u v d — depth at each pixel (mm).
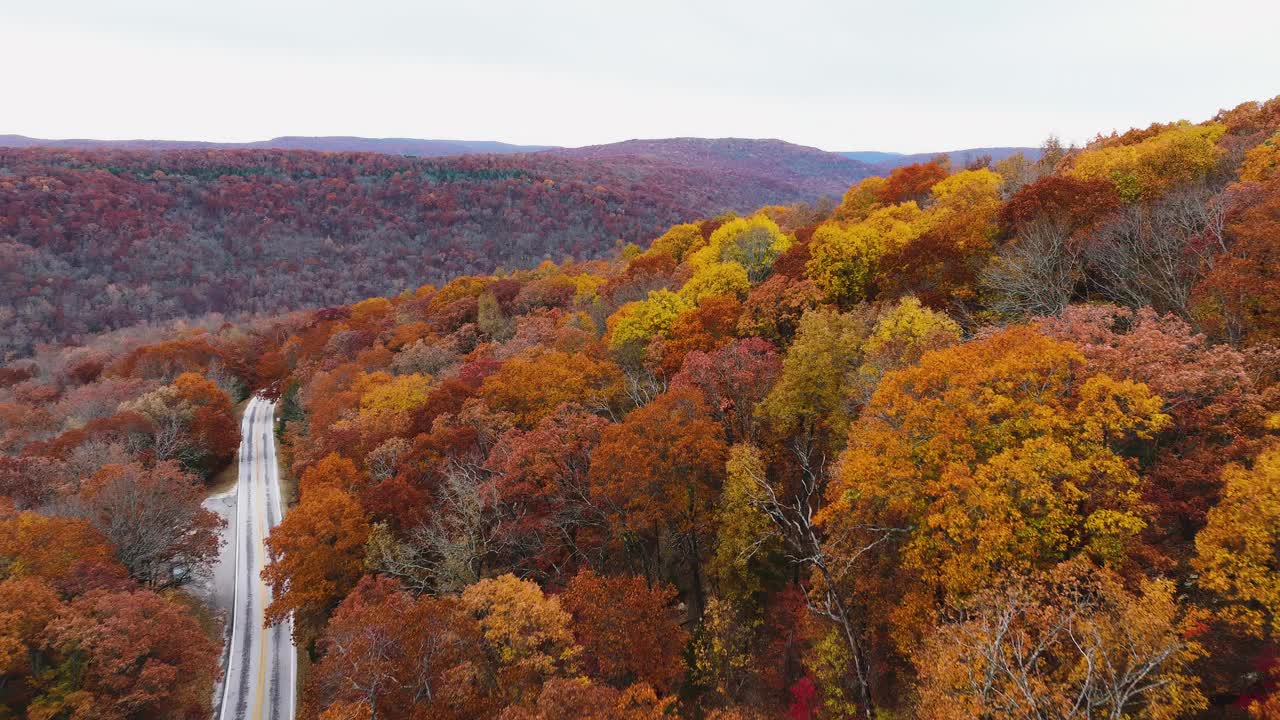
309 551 44250
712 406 40844
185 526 55875
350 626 31078
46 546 41812
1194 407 22875
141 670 36188
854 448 28938
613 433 37219
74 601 37188
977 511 21688
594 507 37156
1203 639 19094
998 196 57812
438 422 50562
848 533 27375
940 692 18188
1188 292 31328
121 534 51469
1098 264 37438
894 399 26703
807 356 37469
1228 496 17969
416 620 27906
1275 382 23078
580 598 29844
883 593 25969
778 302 49625
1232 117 52906
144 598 38750
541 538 40500
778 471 40125
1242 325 26906
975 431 24297
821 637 27891
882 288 47562
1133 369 24000
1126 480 20719
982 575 20734
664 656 28719
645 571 38156
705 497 35938
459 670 25875
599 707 22531
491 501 40000
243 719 45031
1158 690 16547
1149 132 58656
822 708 28109
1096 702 15477
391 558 42094
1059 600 18906
